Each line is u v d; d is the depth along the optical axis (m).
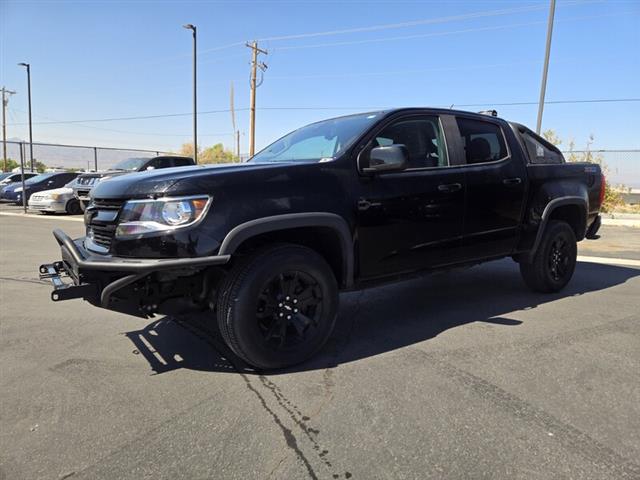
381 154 3.62
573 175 5.76
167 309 3.42
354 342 4.08
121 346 4.02
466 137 4.65
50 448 2.54
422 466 2.37
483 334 4.27
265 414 2.87
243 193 3.26
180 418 2.83
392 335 4.25
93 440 2.61
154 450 2.51
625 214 14.55
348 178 3.73
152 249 3.08
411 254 4.12
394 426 2.73
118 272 3.17
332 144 4.04
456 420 2.79
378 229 3.87
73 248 3.42
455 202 4.37
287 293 3.48
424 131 4.36
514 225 4.97
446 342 4.07
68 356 3.80
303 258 3.47
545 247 5.39
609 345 3.98
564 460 2.41
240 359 3.71
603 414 2.86
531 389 3.18
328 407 2.95
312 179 3.55
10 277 6.77
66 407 2.97
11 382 3.33
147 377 3.40
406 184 4.04
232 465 2.38
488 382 3.29
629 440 2.59
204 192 3.15
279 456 2.46
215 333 4.32
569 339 4.12
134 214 3.16
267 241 3.59
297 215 3.39
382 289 6.00
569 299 5.44
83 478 2.29
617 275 6.79
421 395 3.10
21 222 14.80
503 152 4.97
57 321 4.71
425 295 5.68
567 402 3.00
